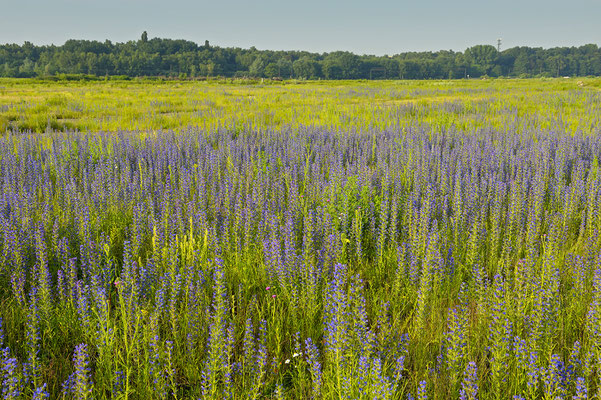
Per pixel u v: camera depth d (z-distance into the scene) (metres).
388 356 4.30
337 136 15.38
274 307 5.05
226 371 3.90
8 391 3.59
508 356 4.12
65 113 25.38
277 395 3.74
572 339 4.71
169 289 5.44
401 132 15.67
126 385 3.76
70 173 10.71
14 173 10.16
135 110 27.38
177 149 12.94
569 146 12.29
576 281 5.32
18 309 4.95
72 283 5.26
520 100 31.97
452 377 3.94
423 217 7.25
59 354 4.52
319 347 4.82
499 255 7.11
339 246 6.46
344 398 3.58
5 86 64.62
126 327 4.34
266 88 65.31
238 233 7.25
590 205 7.69
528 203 8.55
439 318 4.87
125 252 5.64
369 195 8.57
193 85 82.69
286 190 9.82
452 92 44.25
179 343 4.59
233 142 13.27
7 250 5.79
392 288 5.76
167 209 7.71
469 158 11.46
